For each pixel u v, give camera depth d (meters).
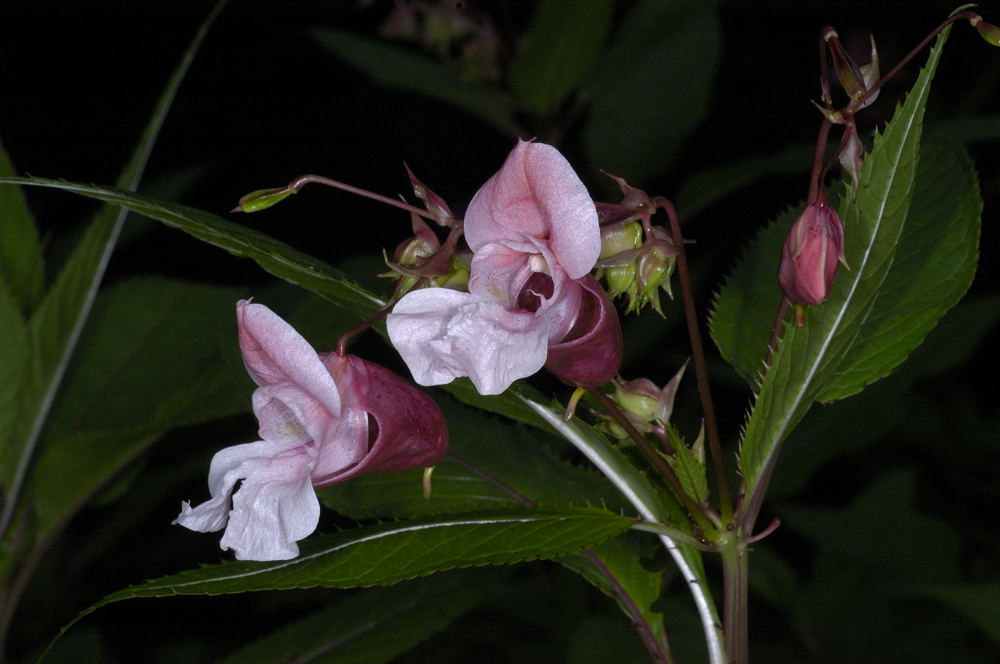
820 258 0.40
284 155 1.04
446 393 0.48
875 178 0.41
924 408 0.78
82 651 0.58
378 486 0.46
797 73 0.99
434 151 0.99
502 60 0.80
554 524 0.41
